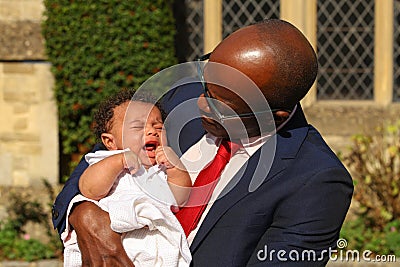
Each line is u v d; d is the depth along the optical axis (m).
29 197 8.34
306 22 9.23
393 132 8.41
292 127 3.27
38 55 8.29
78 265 3.26
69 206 3.22
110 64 8.30
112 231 3.12
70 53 8.27
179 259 3.12
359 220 8.30
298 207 3.05
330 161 3.12
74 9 8.25
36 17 8.30
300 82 2.95
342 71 9.47
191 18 9.42
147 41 8.37
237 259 3.07
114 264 3.10
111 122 3.40
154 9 8.38
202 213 3.18
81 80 8.30
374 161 8.41
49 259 7.97
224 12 9.39
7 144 8.38
